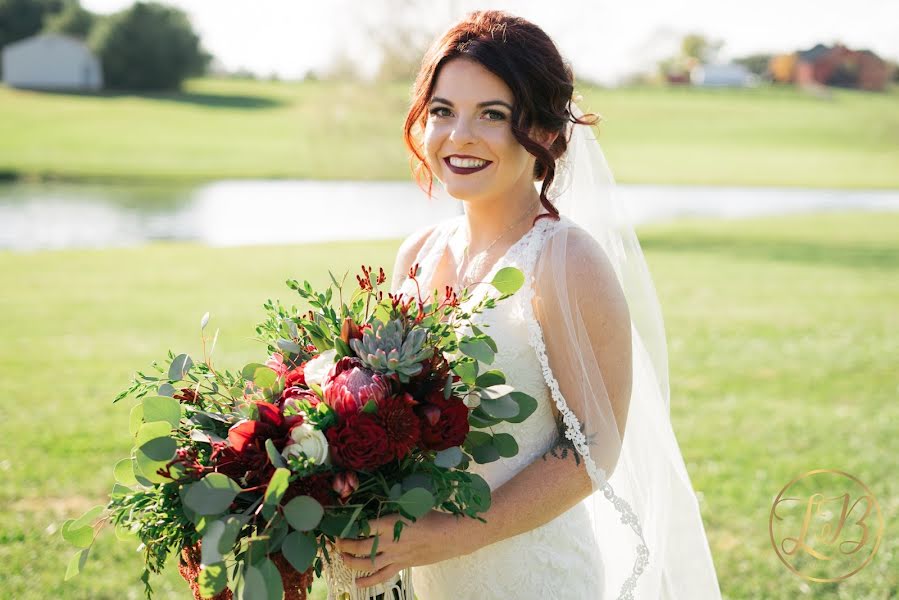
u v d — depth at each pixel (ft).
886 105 217.56
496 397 6.03
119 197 88.22
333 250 52.70
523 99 6.49
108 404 22.47
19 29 254.47
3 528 15.08
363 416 5.48
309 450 5.41
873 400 23.27
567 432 6.23
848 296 40.14
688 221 74.69
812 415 21.88
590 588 6.84
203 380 6.33
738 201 96.12
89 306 35.73
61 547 14.40
